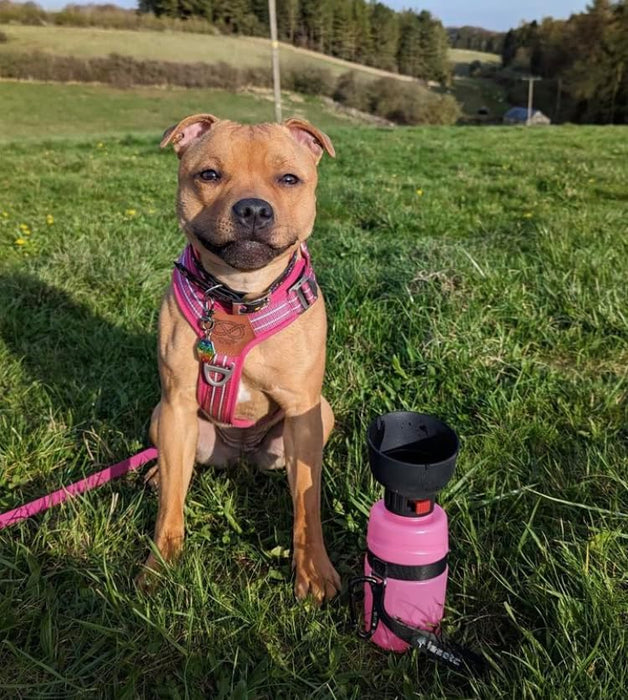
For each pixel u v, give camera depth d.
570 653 0.53
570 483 0.76
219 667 0.54
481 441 0.85
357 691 0.53
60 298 1.29
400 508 0.56
